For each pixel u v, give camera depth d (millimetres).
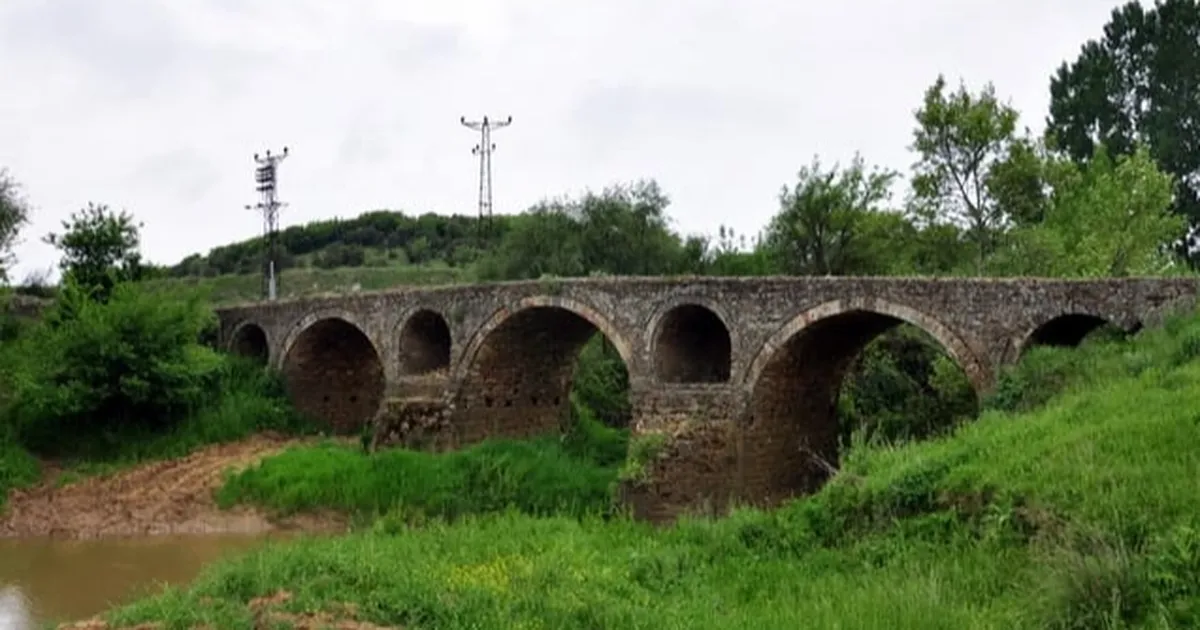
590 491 36469
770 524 22594
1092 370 25078
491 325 40906
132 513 36125
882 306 31344
